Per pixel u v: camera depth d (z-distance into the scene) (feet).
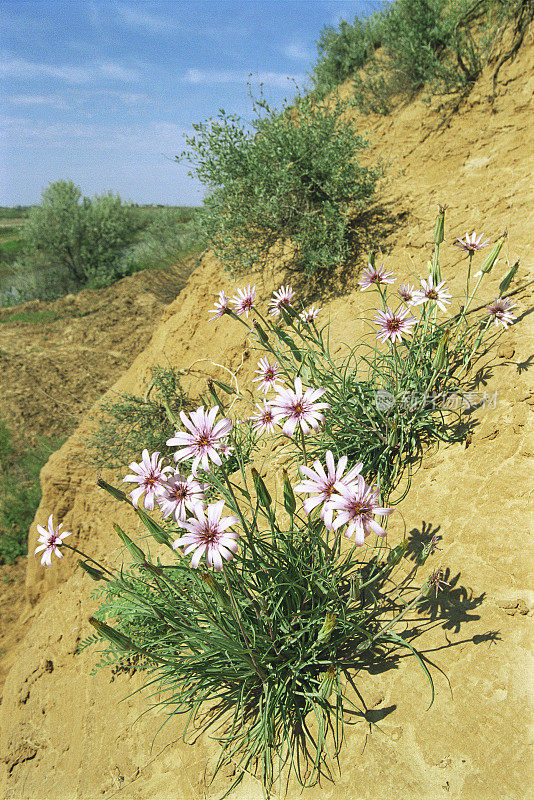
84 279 68.28
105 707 11.35
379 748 7.36
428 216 16.52
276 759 8.11
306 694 8.11
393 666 8.20
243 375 18.69
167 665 8.36
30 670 13.75
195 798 8.38
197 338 23.11
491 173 16.49
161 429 20.04
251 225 19.21
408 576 9.18
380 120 22.26
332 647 8.68
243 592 8.33
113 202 69.92
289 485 7.89
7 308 57.62
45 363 42.96
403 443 10.93
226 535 6.06
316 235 17.84
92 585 15.57
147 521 7.28
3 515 30.19
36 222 67.62
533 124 16.56
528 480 9.03
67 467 23.30
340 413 11.05
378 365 12.59
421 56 20.25
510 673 7.30
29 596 22.90
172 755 9.37
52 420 36.11
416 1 21.27
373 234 17.46
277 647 8.82
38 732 11.98
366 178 17.72
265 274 20.20
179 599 9.80
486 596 8.22
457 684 7.51
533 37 17.34
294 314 11.19
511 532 8.61
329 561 9.37
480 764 6.64
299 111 19.04
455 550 8.99
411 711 7.53
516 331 11.34
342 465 6.46
